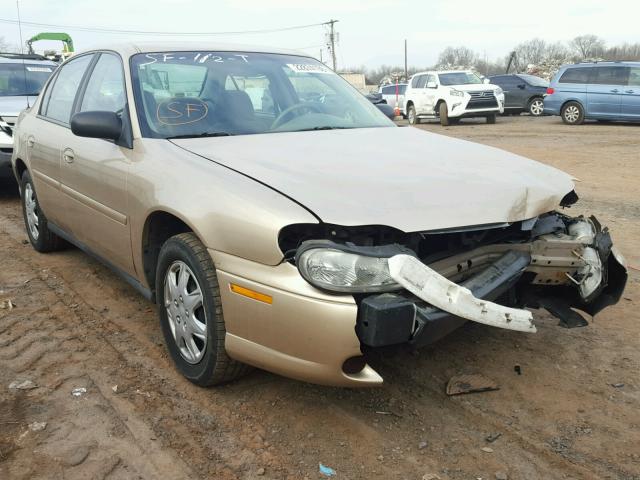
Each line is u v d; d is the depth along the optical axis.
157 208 3.12
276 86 4.12
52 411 3.00
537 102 21.83
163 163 3.22
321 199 2.63
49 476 2.54
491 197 2.88
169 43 4.15
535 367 3.43
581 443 2.76
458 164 3.25
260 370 3.35
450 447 2.73
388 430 2.85
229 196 2.77
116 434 2.82
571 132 15.62
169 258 3.18
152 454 2.68
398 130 4.08
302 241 2.62
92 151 3.88
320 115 4.07
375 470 2.58
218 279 2.80
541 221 3.33
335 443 2.75
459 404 3.06
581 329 3.91
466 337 3.78
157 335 3.84
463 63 88.06
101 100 4.09
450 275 2.85
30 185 5.41
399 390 3.18
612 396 3.14
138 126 3.51
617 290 3.37
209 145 3.34
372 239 2.64
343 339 2.46
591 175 9.58
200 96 3.77
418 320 2.50
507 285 2.91
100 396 3.13
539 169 3.46
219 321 2.89
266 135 3.60
